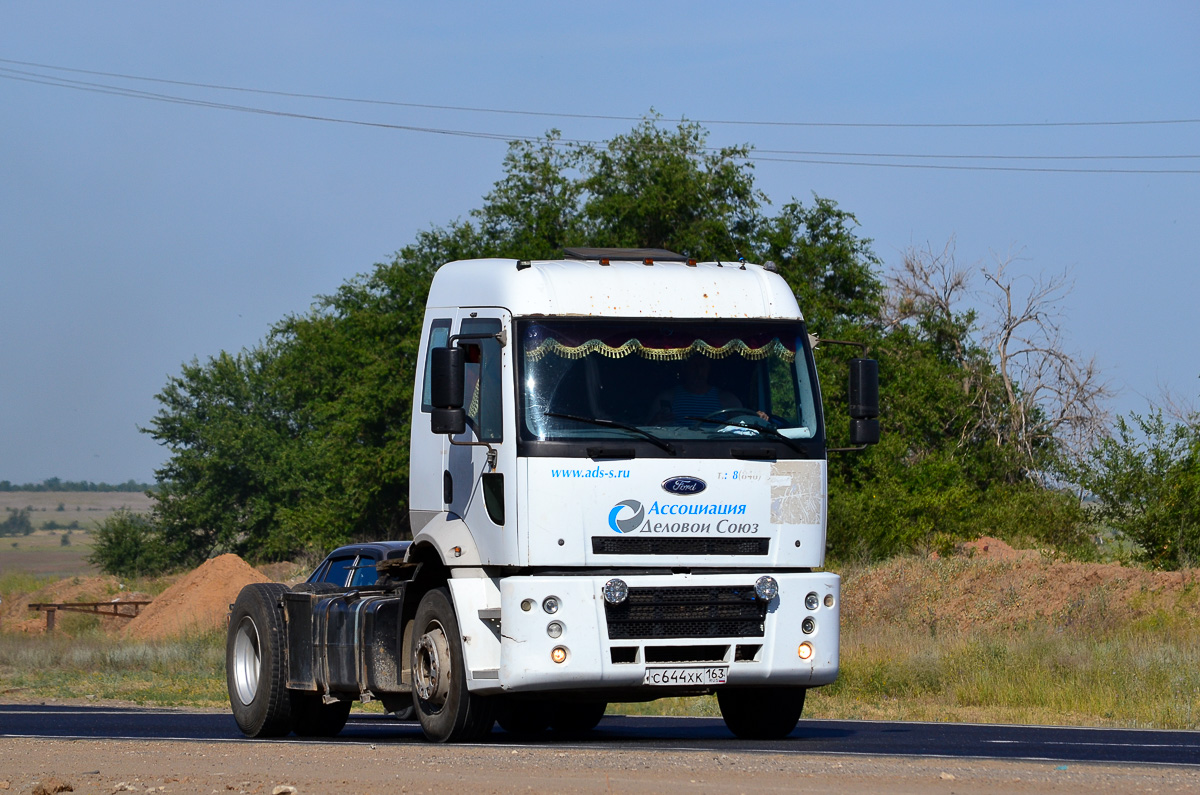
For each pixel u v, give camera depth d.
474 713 25.55
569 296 25.59
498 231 129.75
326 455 139.38
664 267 26.89
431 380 25.17
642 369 25.45
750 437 25.45
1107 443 71.69
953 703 42.47
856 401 26.47
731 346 26.02
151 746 25.75
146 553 178.50
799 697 27.52
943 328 121.94
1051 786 18.36
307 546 134.75
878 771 19.84
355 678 28.59
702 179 116.75
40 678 55.69
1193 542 67.69
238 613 32.44
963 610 63.47
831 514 82.69
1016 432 111.50
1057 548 77.12
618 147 122.12
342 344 152.00
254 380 189.25
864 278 119.50
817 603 25.27
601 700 26.09
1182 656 45.81
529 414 24.72
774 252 119.75
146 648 65.69
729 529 25.05
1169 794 17.80
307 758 22.62
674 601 24.69
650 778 18.98
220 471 178.62
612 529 24.53
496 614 25.12
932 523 83.31
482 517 25.39
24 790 18.81
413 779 19.22
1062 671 44.72
